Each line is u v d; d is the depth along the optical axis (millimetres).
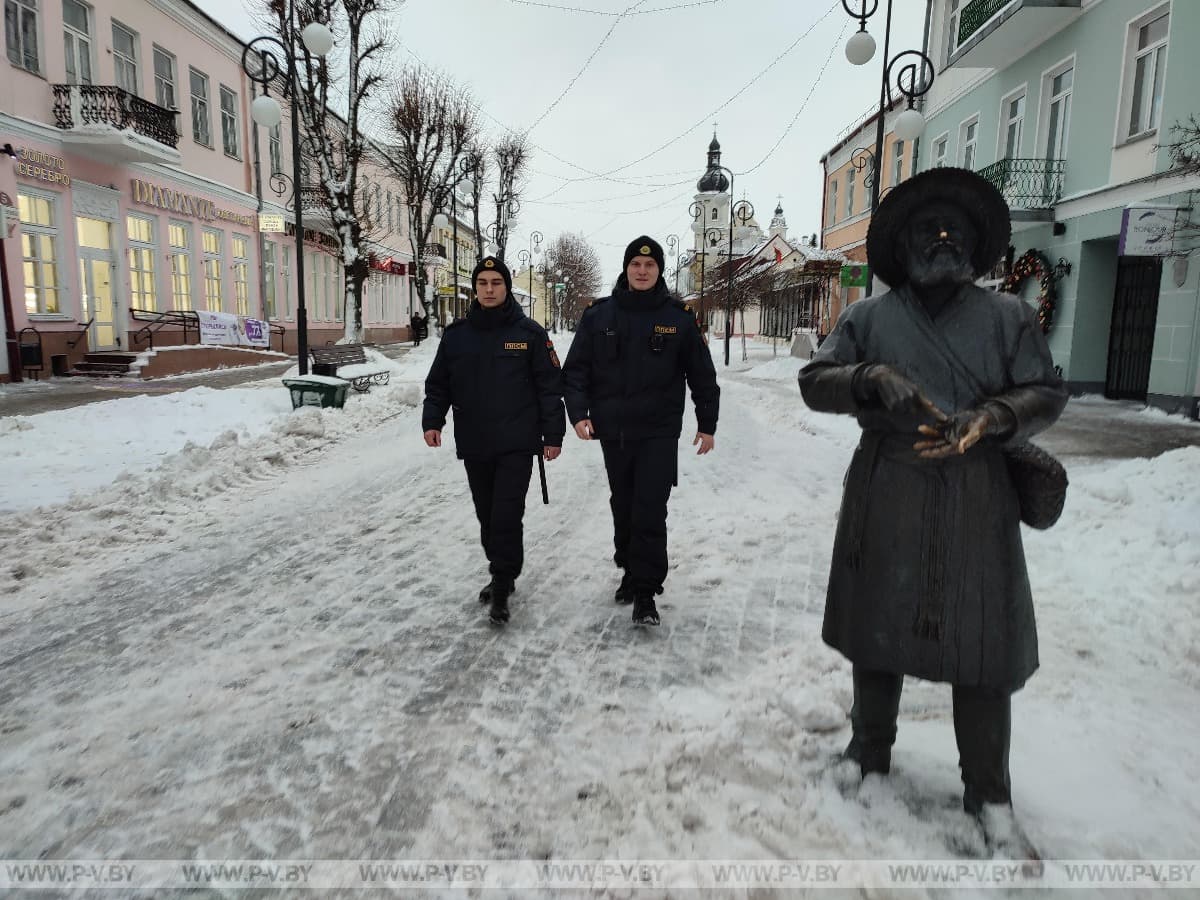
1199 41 11211
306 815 2305
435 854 2119
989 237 1956
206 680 3232
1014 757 2514
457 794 2398
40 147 16312
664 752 2564
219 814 2314
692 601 4184
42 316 16531
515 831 2211
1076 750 2561
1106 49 13578
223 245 24156
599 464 8289
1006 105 17219
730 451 8867
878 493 2014
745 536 5418
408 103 31422
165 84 21344
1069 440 9523
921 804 2203
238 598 4250
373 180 38906
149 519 5875
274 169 27922
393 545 5301
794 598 4215
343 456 8797
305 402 11383
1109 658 3301
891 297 2041
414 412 12484
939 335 1952
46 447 8273
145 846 2168
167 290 21031
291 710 2967
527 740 2727
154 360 17984
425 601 4207
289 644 3615
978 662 1932
